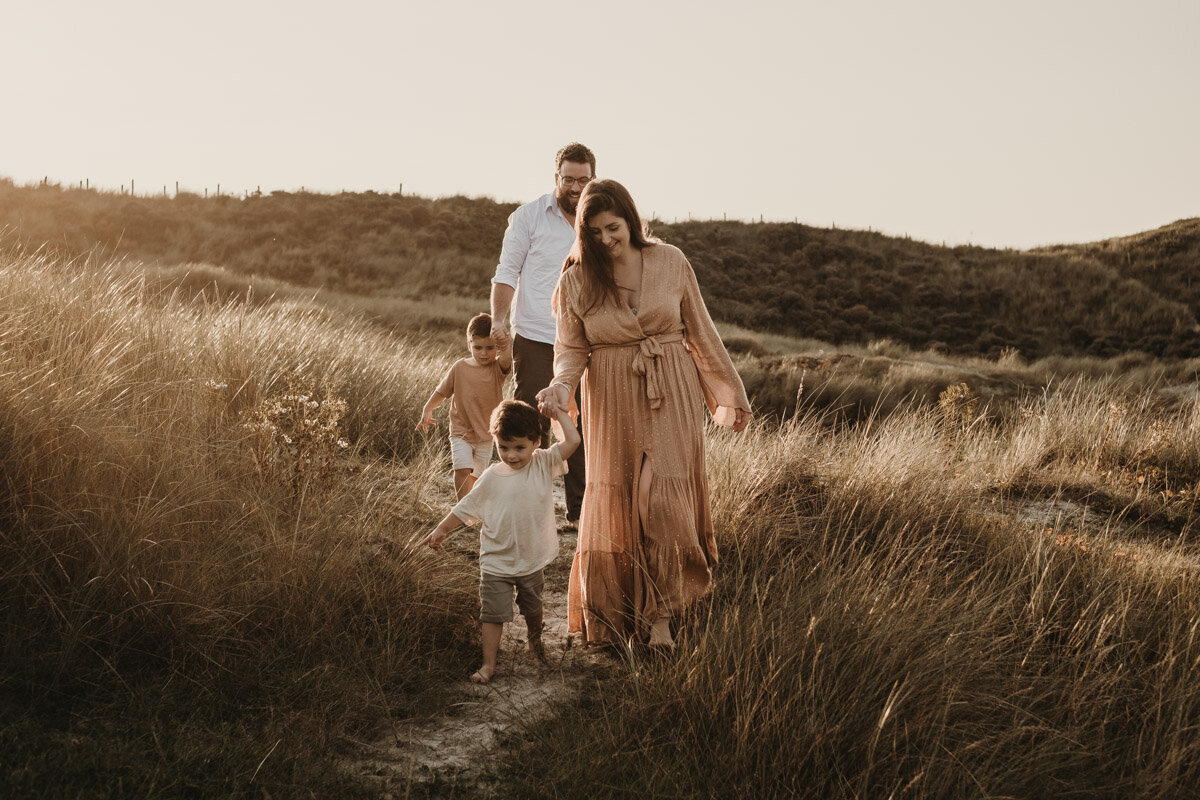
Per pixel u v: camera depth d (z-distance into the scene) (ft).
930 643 10.72
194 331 20.92
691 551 11.72
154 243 128.26
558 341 12.59
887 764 8.98
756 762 9.12
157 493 12.30
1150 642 12.38
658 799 8.69
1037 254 164.25
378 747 9.71
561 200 17.04
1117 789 9.39
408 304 99.50
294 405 15.57
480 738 10.00
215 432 15.40
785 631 10.66
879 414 54.90
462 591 12.95
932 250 168.45
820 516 16.11
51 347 15.28
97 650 10.10
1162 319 133.49
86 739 8.70
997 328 133.90
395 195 168.66
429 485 18.29
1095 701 10.61
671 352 12.07
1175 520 20.61
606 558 12.04
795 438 18.99
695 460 12.23
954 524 16.44
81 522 10.93
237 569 11.59
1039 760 9.47
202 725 9.38
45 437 11.80
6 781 7.74
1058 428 26.55
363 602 12.05
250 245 134.82
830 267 155.74
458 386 17.53
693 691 9.99
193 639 10.43
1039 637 11.76
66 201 132.77
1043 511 20.38
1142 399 30.12
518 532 11.55
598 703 10.72
